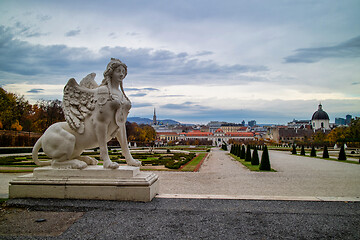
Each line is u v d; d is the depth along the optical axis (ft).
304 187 36.99
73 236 15.67
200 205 21.68
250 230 16.76
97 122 23.16
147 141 293.23
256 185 38.34
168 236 15.72
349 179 44.62
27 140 146.30
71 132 23.97
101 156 23.40
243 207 21.39
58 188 22.61
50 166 24.64
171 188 35.70
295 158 98.84
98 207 20.57
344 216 19.51
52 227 17.07
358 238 15.78
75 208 20.52
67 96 23.99
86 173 22.89
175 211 20.08
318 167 65.31
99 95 23.32
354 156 112.27
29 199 22.36
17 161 70.74
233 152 129.08
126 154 25.80
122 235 15.83
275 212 20.21
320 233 16.46
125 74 24.91
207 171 55.62
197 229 16.81
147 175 23.59
